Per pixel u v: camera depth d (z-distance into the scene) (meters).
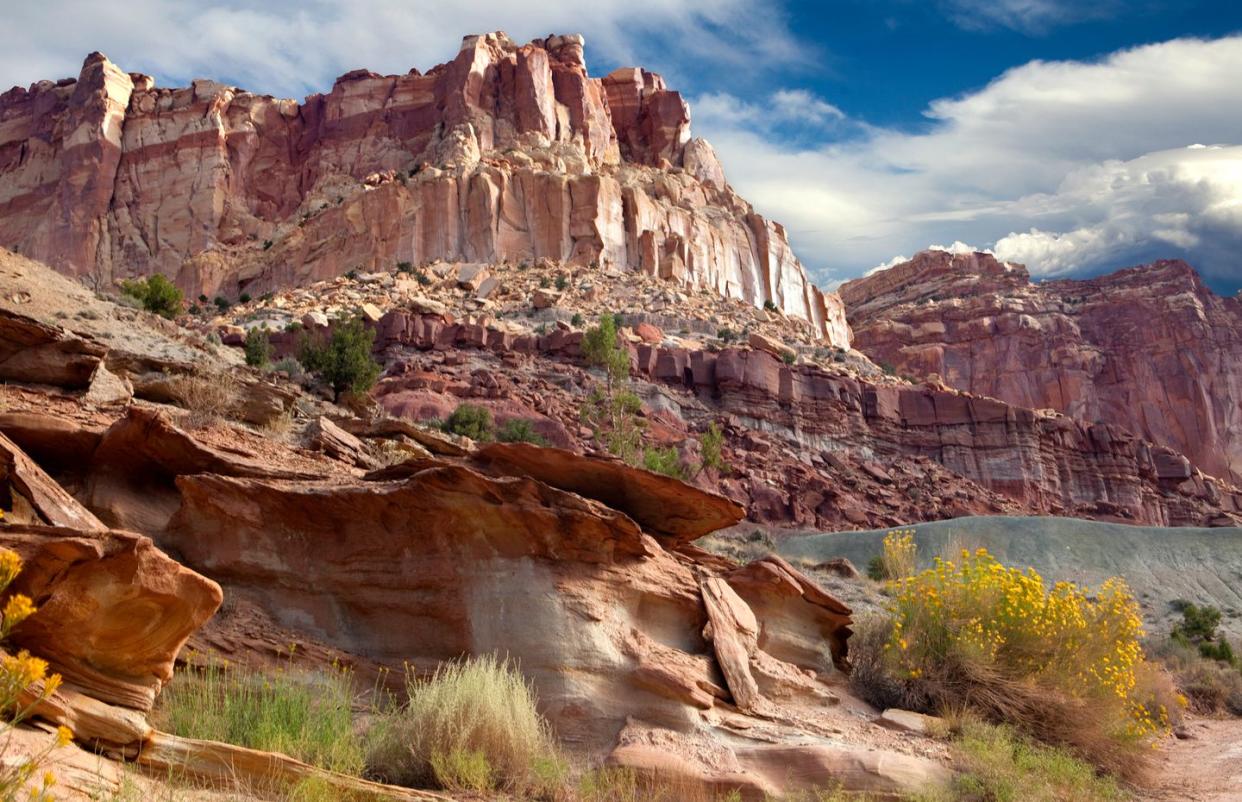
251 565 11.34
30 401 13.91
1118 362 192.25
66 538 6.98
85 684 7.13
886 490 85.81
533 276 109.12
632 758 9.72
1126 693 14.30
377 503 11.35
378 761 9.00
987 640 13.62
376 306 93.62
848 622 14.11
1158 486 117.69
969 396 104.81
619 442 60.66
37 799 5.10
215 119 164.75
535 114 149.50
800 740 10.80
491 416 59.66
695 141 168.12
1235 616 42.25
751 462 78.69
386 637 11.11
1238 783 13.09
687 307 107.75
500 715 9.34
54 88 180.75
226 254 139.88
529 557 11.03
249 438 15.48
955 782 10.39
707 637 11.77
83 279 152.62
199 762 7.36
